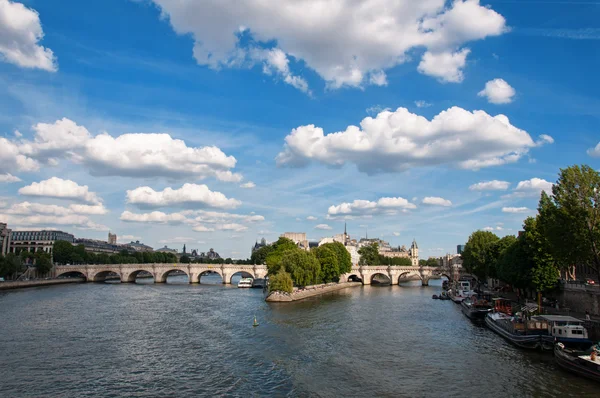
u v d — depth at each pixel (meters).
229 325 87.25
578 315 79.62
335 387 49.44
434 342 72.75
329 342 71.75
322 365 58.03
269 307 116.56
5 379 52.97
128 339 74.12
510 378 52.62
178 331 81.00
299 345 69.31
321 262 183.38
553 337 64.75
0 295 142.88
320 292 164.50
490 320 86.00
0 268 172.88
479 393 47.72
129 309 111.50
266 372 54.91
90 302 126.31
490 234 165.62
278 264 149.50
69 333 79.31
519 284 103.38
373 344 70.69
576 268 118.69
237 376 53.38
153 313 104.12
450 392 48.09
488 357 62.62
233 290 173.12
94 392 48.56
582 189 70.69
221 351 65.50
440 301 139.62
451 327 88.12
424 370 56.16
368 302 133.25
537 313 83.19
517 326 70.12
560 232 71.75
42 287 179.62
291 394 47.22
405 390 48.66
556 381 51.44
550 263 90.69
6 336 76.69
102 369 56.91
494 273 144.62
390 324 90.31
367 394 47.34
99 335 77.56
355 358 61.72
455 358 62.09
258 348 67.31
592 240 69.56
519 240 103.25
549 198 80.94
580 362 52.34
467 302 112.44
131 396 47.28
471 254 165.25
